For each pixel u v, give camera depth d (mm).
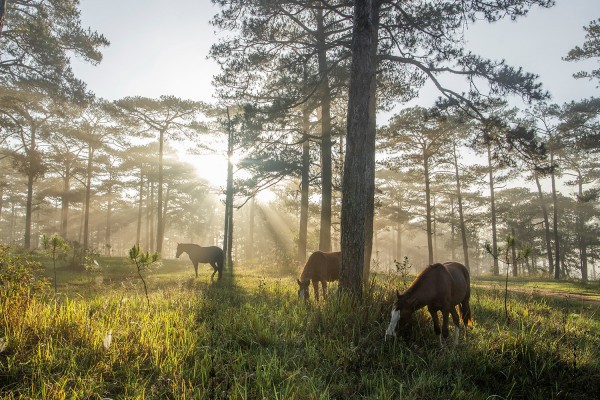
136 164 49844
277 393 4312
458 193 40562
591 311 11336
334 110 23062
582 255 57281
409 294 6324
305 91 16156
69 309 6480
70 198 44312
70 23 22234
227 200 28172
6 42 21188
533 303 11812
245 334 6215
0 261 7727
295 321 6988
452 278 6809
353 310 7449
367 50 9781
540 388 5156
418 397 4594
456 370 5398
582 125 29812
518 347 6070
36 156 26766
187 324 6656
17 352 4801
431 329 6996
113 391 4332
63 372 4531
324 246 20500
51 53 21266
